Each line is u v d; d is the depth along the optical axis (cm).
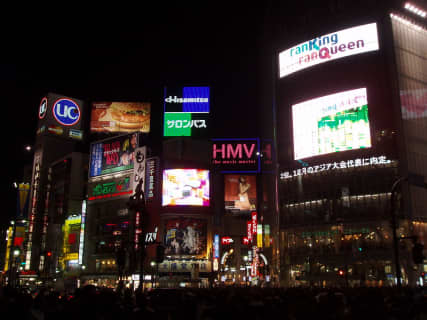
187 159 10769
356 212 8144
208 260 9706
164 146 11081
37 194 13688
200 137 12925
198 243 9750
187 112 13125
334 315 1673
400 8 8956
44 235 12850
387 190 8000
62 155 14450
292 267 8625
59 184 12925
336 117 8819
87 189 11812
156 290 3378
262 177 12331
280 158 9412
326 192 8569
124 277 9294
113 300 1452
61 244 12094
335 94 8906
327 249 8225
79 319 1222
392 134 8231
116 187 11112
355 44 8912
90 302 1252
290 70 9688
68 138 14662
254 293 1869
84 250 11219
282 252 8938
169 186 10106
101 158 11725
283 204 9131
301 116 9256
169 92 13288
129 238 10094
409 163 8162
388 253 7544
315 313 1681
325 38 9281
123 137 11450
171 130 13012
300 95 9369
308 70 9369
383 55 8638
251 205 12125
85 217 11462
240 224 11850
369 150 8356
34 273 11606
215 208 10850
